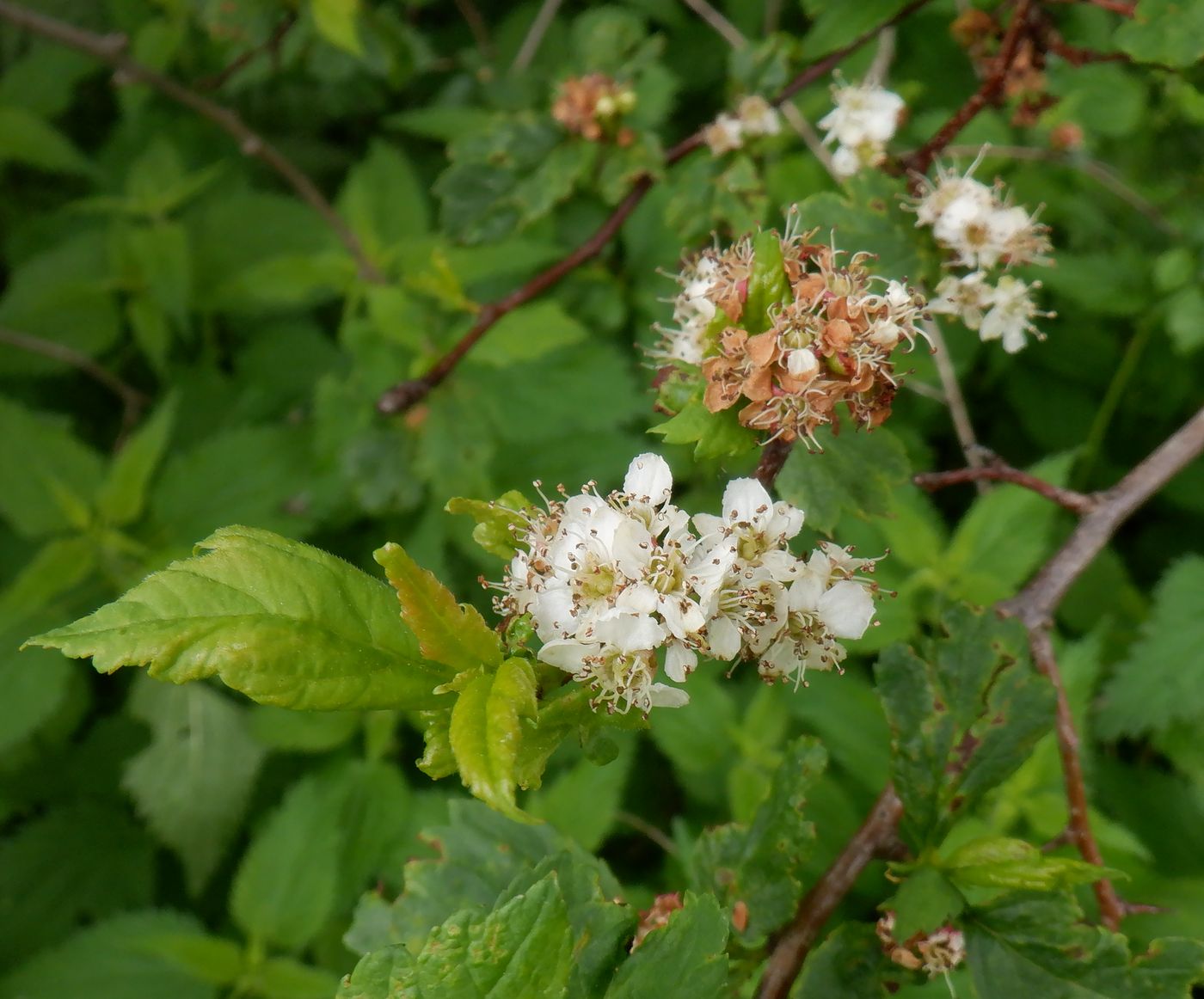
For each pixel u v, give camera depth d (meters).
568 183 0.24
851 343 0.14
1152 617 0.24
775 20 0.32
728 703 0.25
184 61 0.36
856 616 0.15
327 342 0.35
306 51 0.33
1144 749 0.26
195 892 0.27
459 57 0.36
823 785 0.23
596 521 0.14
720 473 0.17
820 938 0.17
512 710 0.12
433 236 0.30
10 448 0.29
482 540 0.14
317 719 0.26
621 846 0.29
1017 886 0.15
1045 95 0.22
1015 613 0.18
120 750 0.31
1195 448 0.18
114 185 0.37
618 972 0.14
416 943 0.16
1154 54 0.19
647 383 0.30
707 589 0.13
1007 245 0.19
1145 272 0.27
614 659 0.13
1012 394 0.31
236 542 0.12
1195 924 0.21
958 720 0.16
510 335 0.26
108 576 0.28
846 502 0.16
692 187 0.23
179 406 0.34
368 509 0.26
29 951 0.28
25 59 0.36
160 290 0.32
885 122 0.21
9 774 0.30
